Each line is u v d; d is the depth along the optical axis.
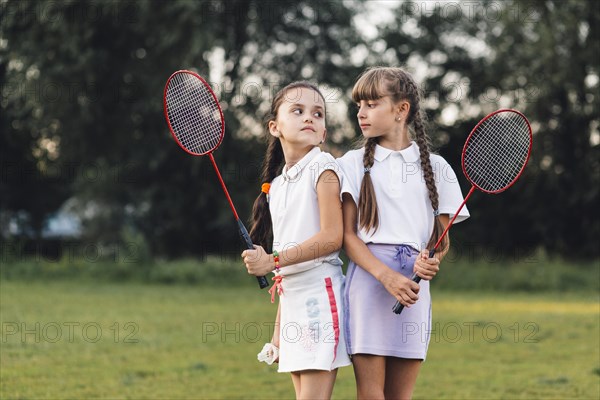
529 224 24.50
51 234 34.75
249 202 22.81
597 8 21.08
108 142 23.09
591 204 23.55
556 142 23.06
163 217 24.98
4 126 23.08
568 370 8.03
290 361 3.87
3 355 8.39
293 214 3.99
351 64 24.36
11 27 21.27
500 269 19.09
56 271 18.59
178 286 18.23
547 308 14.08
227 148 22.58
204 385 7.23
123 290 16.39
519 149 4.14
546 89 22.03
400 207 4.02
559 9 21.56
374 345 3.90
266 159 4.31
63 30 20.70
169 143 22.98
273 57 24.00
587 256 23.75
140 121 22.91
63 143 22.98
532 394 6.91
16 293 14.59
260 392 6.97
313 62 23.59
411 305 3.95
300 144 4.02
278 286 3.96
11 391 6.75
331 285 3.91
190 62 20.66
